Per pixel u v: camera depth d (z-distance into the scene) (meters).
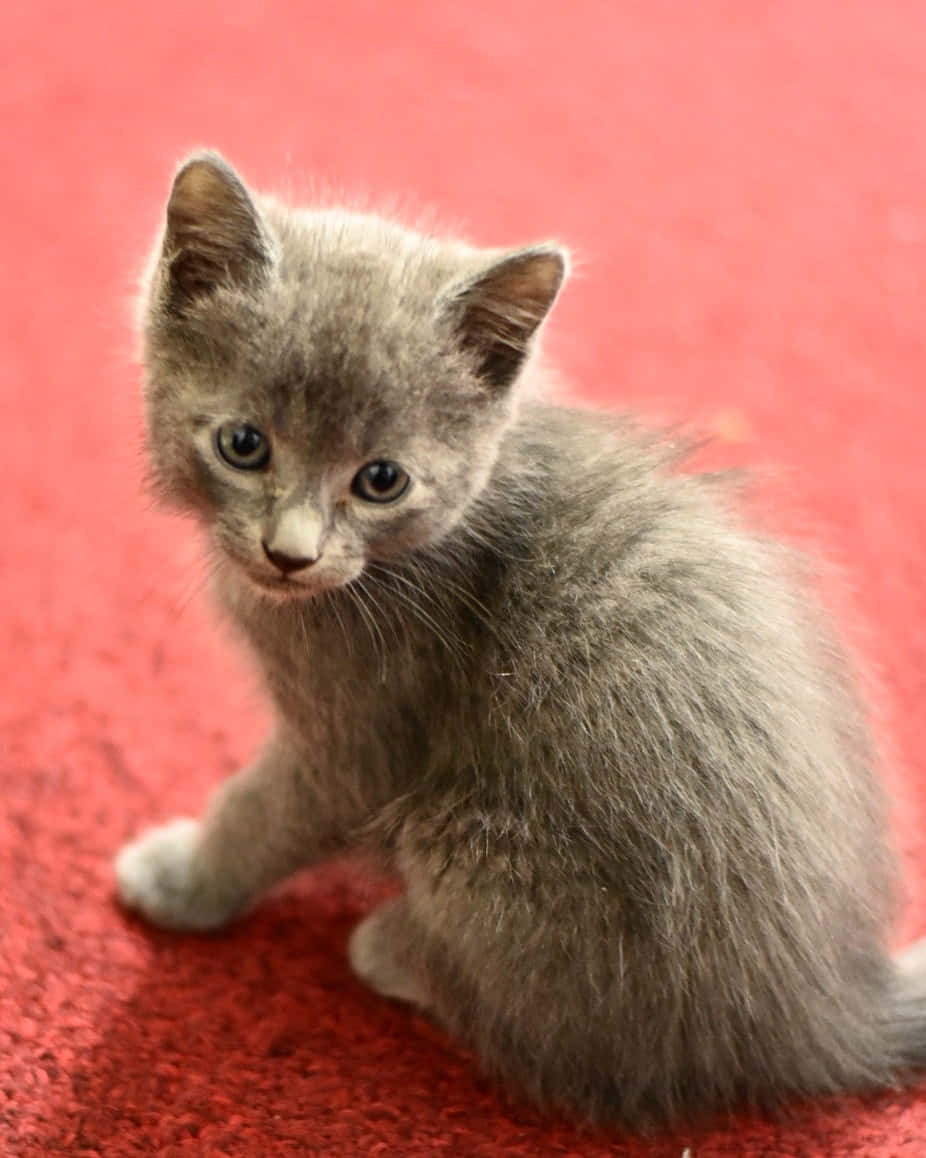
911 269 0.77
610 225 0.79
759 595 0.47
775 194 0.83
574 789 0.46
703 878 0.45
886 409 0.68
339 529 0.45
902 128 0.89
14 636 0.58
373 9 1.01
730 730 0.46
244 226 0.45
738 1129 0.47
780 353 0.70
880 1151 0.46
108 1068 0.47
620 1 1.04
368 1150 0.46
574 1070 0.47
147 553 0.61
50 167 0.81
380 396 0.45
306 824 0.50
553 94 0.92
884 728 0.52
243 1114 0.47
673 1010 0.46
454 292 0.46
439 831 0.47
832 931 0.46
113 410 0.66
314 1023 0.49
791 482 0.63
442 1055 0.49
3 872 0.52
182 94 0.89
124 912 0.52
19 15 0.96
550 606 0.47
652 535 0.47
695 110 0.91
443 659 0.48
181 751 0.56
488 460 0.47
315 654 0.48
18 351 0.69
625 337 0.71
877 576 0.61
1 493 0.63
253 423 0.45
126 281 0.58
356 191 0.67
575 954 0.46
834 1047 0.47
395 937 0.49
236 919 0.52
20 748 0.55
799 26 1.01
